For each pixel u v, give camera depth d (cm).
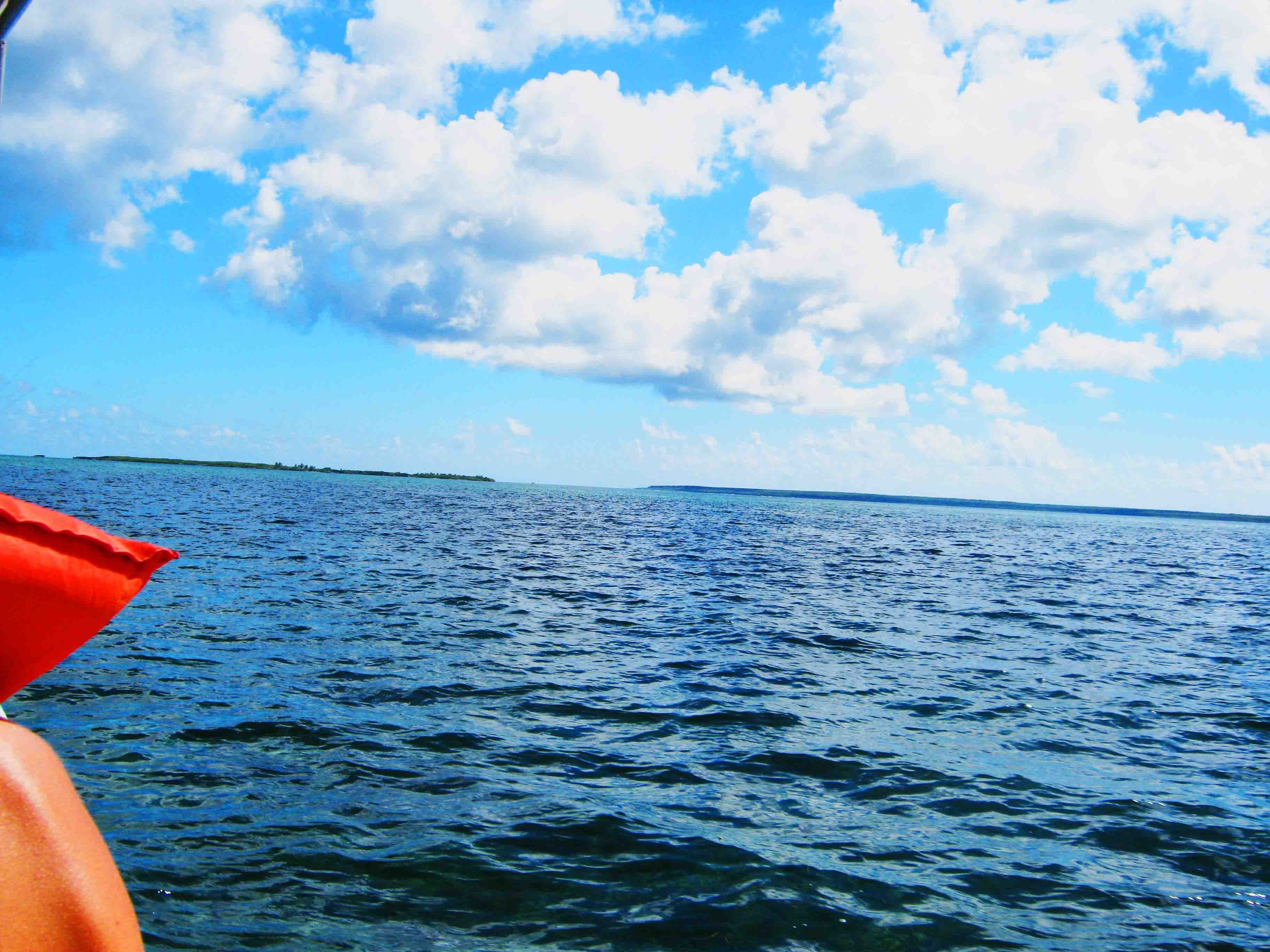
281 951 379
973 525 9112
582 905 436
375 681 862
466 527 3766
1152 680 1091
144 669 849
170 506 3731
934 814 589
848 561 2912
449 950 388
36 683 771
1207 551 5488
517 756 662
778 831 545
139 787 554
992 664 1143
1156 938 434
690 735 746
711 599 1681
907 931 429
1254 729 858
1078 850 540
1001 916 450
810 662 1091
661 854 499
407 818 530
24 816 73
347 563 1950
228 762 609
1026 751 747
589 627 1275
